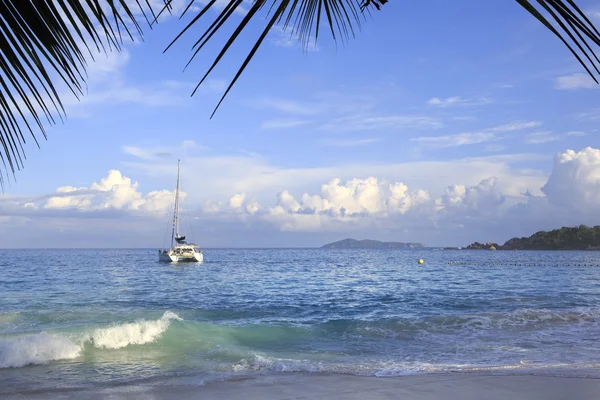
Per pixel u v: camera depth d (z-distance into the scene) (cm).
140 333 1234
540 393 731
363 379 845
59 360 1034
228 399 729
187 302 2342
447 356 1077
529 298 2336
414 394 737
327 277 4541
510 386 774
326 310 2008
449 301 2261
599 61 98
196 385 816
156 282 3775
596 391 740
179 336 1247
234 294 2811
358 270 5925
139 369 952
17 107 147
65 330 1329
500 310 1889
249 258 11375
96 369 952
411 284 3588
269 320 1700
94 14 132
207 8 108
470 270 5903
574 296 2459
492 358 1042
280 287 3341
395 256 13550
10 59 142
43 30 139
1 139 149
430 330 1416
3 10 138
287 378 862
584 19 96
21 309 1942
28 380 869
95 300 2389
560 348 1147
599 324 1488
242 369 947
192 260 6831
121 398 744
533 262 8756
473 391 748
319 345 1229
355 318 1691
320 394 745
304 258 11444
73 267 6306
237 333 1361
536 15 101
